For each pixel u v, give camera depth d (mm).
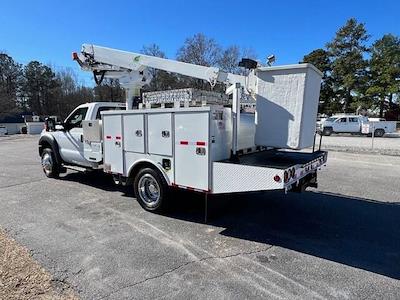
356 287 3143
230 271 3441
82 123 6750
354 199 6340
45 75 66312
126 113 5387
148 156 5148
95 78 7031
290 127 4137
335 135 27281
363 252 3939
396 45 48781
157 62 6152
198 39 42000
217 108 4379
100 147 6406
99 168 6625
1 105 56188
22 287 3059
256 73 4469
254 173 3963
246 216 5277
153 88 19609
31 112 65250
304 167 4379
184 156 4621
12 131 48281
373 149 14906
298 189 4668
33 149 17016
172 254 3842
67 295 2949
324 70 48031
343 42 46875
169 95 4969
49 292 2990
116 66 6629
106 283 3172
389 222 5012
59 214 5348
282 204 5977
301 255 3848
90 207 5750
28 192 6867
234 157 4578
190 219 5113
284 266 3564
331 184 7691
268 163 4355
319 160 5141
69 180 8094
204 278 3289
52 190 7027
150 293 3008
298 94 4047
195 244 4145
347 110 47031
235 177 4133
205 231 4602
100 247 4023
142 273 3379
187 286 3135
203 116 4309
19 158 12938
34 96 66250
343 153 13930
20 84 66000
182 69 5867
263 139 4375
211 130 4297
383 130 25875
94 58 6711
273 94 4234
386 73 45188
